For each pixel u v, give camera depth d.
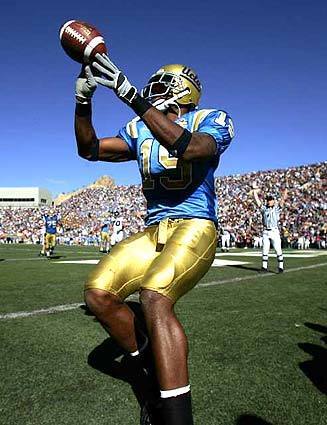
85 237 38.47
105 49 2.13
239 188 44.28
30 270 10.31
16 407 2.54
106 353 3.54
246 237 29.94
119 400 2.66
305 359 3.44
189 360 3.40
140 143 2.62
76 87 2.36
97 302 2.38
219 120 2.35
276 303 5.75
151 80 2.68
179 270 2.19
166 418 1.97
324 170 41.53
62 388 2.83
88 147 2.65
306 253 19.34
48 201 87.00
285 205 37.31
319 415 2.46
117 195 54.00
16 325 4.42
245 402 2.64
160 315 2.07
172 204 2.47
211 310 5.26
